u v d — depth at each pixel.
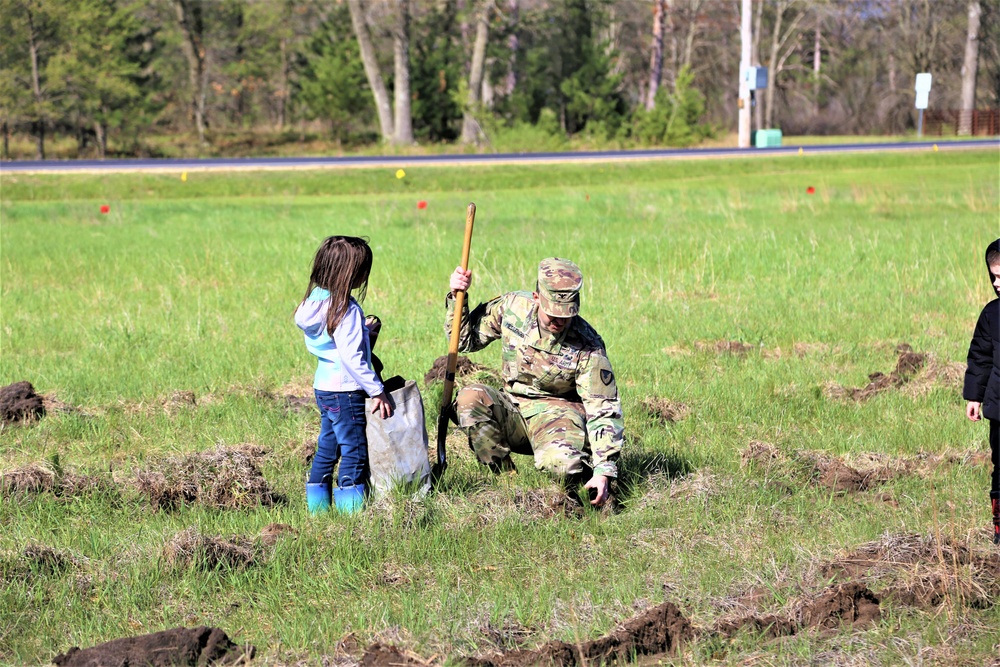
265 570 8.09
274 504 9.78
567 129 103.38
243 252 27.22
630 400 13.21
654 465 10.57
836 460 10.67
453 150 86.19
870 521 9.10
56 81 80.44
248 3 99.38
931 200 42.16
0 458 11.08
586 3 104.06
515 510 9.15
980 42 118.31
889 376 14.39
